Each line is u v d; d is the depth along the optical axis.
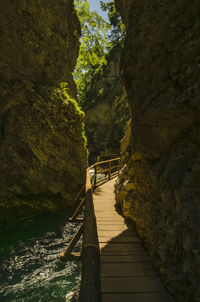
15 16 8.88
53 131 9.58
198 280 1.69
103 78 34.28
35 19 9.82
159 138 2.74
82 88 33.44
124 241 3.65
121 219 4.76
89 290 1.96
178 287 2.02
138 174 3.58
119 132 27.33
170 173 2.35
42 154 9.14
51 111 9.59
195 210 1.84
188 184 1.99
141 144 3.14
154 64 2.63
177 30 2.15
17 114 8.69
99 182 9.60
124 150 6.71
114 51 33.25
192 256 1.78
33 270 4.93
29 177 8.74
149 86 2.79
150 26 2.66
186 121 2.20
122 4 7.81
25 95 8.99
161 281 2.50
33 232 7.07
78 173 10.87
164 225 2.42
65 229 7.44
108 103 31.47
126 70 3.42
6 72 8.82
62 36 12.41
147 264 2.94
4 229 7.10
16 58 9.28
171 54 2.31
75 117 10.80
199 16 1.89
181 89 2.16
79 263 5.33
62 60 12.67
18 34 9.20
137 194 3.93
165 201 2.43
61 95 10.65
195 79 1.91
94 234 2.86
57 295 4.04
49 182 9.29
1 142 8.35
